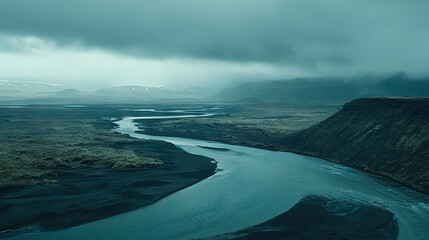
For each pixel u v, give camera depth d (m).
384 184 91.12
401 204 76.31
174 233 62.25
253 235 61.91
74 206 71.81
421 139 101.38
